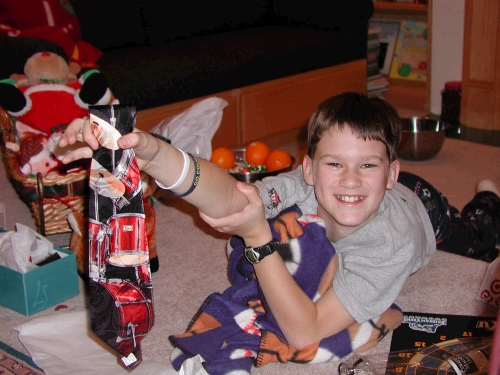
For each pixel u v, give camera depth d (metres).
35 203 1.79
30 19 2.30
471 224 1.76
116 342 0.88
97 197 0.84
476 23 3.11
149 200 1.67
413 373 1.22
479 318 1.42
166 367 1.25
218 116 2.25
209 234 1.93
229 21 3.19
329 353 1.27
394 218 1.29
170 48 2.74
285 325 1.21
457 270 1.67
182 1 3.00
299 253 1.26
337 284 1.23
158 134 2.13
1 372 1.25
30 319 1.47
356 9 2.99
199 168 0.90
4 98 1.79
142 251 0.86
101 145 0.82
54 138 1.73
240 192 0.98
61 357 1.29
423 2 3.66
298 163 2.60
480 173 2.43
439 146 2.57
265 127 2.78
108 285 0.86
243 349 1.27
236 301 1.36
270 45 2.77
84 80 1.87
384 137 1.20
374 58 3.71
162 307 1.51
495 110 3.16
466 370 1.22
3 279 1.51
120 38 2.82
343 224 1.23
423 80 3.72
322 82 2.96
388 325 1.34
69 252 1.59
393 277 1.23
